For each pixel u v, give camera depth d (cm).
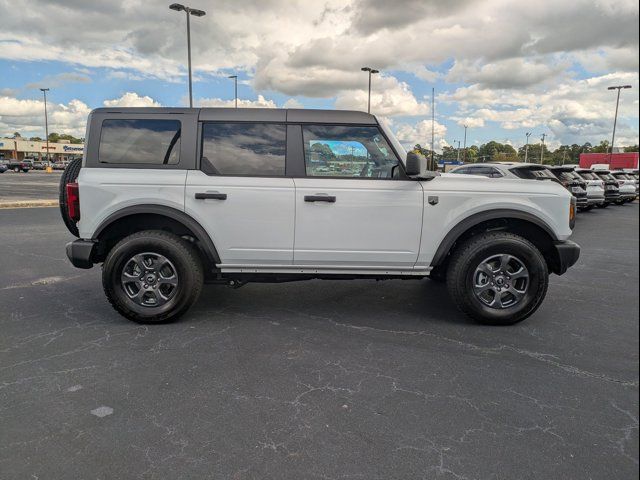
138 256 432
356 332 429
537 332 434
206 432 268
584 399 310
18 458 242
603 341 413
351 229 436
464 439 264
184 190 428
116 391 313
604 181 2064
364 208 433
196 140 434
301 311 489
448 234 441
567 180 1599
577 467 240
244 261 441
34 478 228
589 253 891
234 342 401
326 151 441
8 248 822
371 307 506
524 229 468
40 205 1598
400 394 314
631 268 741
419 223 438
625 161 4431
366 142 443
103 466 237
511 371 351
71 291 554
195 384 324
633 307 517
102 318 458
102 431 267
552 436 268
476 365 361
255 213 432
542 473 235
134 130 436
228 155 437
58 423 274
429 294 559
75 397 305
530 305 441
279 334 421
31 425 272
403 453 250
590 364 364
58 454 246
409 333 428
